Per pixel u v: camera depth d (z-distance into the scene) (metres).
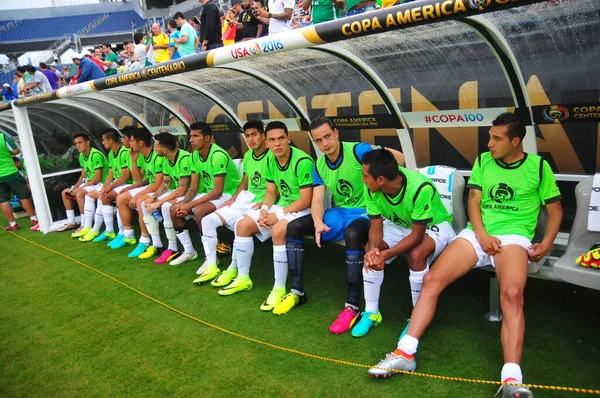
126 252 4.72
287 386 2.30
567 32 2.48
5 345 2.97
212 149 4.04
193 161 4.20
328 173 3.12
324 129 2.89
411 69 3.20
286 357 2.56
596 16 2.32
